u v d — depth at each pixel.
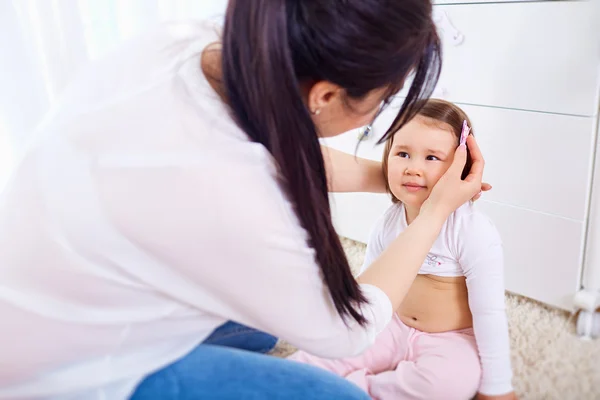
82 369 0.64
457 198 0.85
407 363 1.02
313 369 0.74
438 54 0.64
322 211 0.62
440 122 0.95
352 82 0.57
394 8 0.54
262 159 0.61
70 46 1.20
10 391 0.64
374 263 0.80
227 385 0.69
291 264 0.62
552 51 1.06
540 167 1.16
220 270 0.61
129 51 0.67
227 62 0.58
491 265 0.97
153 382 0.68
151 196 0.58
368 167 1.07
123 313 0.63
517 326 1.22
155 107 0.60
